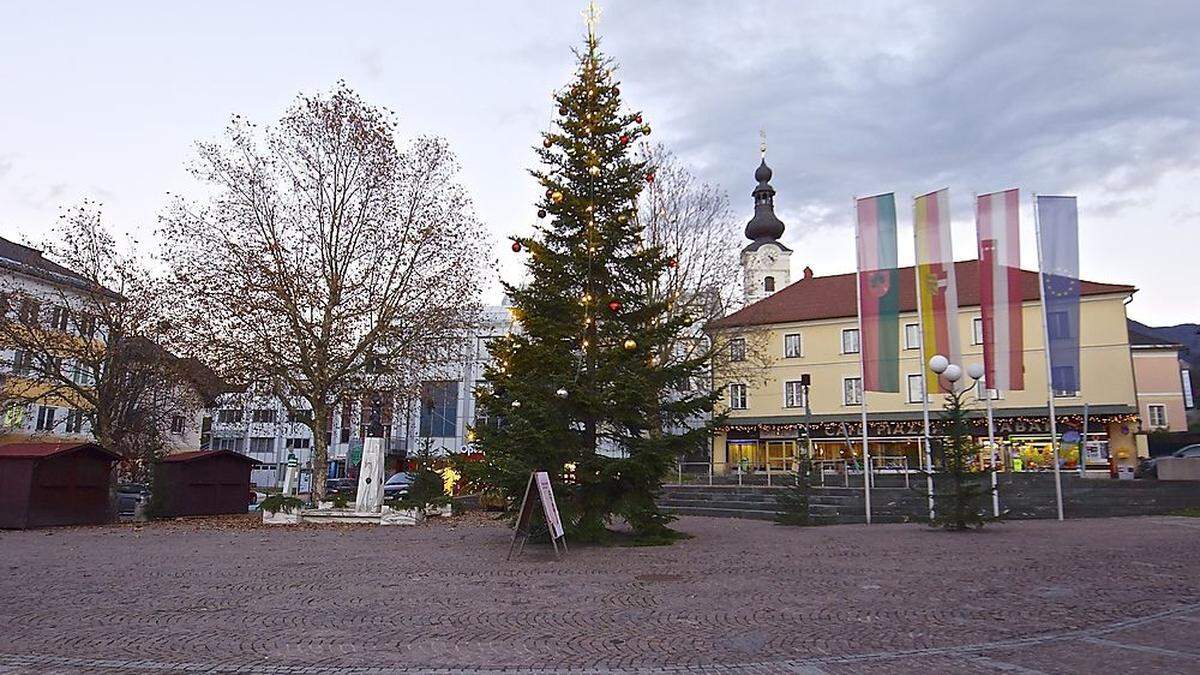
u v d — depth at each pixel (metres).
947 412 19.86
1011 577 11.51
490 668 7.03
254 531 21.77
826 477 32.66
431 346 29.36
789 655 7.41
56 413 43.06
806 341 57.84
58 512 22.91
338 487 50.41
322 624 8.87
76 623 8.95
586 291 17.48
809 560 13.88
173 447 43.31
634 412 16.52
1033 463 47.09
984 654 7.32
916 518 20.58
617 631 8.45
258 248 27.56
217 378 28.20
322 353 27.91
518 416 15.74
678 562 13.85
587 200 17.59
